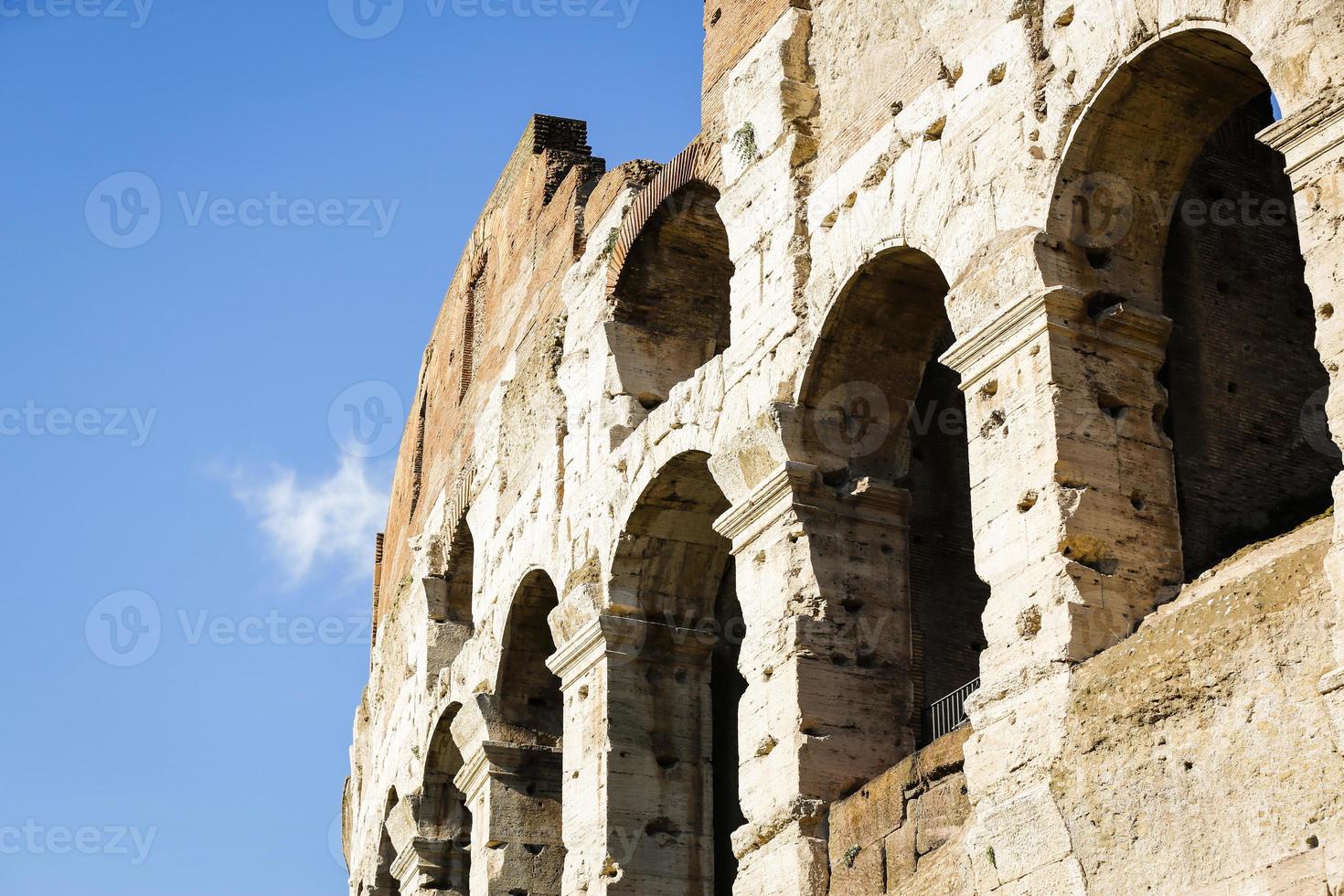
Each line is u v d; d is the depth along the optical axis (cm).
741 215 4297
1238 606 2830
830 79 4147
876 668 3850
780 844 3712
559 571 4953
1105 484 3234
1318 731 2667
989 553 3297
